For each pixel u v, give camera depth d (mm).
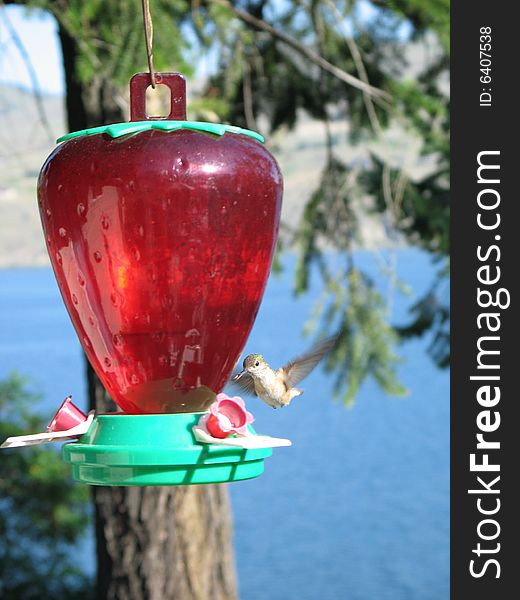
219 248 2982
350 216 7387
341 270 7383
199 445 2801
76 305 3094
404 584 16781
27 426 11836
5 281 128750
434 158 7438
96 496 6426
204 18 6211
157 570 6312
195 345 3029
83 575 11234
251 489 24328
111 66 5461
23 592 10930
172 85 3055
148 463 2756
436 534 19734
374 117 6926
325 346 3826
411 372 38625
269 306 67938
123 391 3104
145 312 2986
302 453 28266
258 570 17750
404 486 23844
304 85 7324
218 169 2953
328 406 35688
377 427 31734
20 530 11164
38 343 60625
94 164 2945
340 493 23422
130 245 2938
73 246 3006
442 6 6777
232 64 6613
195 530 6367
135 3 5488
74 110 6473
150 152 2930
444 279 7617
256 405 35969
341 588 16609
